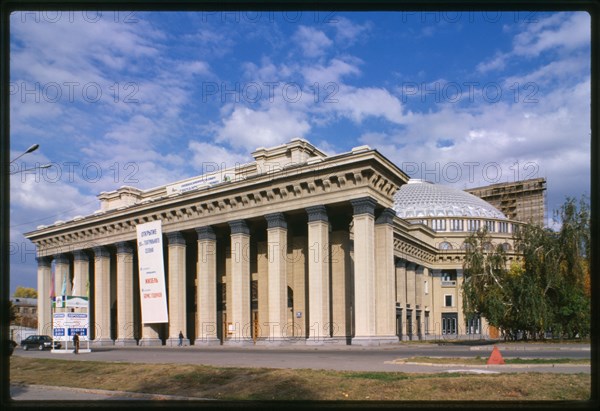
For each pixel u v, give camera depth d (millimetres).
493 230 101562
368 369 21984
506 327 49406
